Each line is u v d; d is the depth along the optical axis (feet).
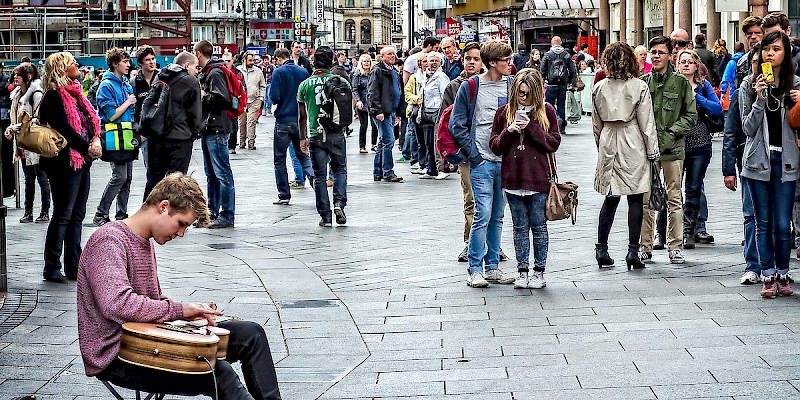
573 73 91.56
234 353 18.61
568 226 43.19
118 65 44.80
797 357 24.07
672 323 27.55
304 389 22.99
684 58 36.70
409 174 65.57
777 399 21.18
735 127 31.68
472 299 31.24
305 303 31.22
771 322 27.37
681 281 32.68
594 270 34.81
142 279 18.10
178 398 21.98
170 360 17.15
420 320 28.91
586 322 27.99
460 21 196.95
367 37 520.01
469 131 32.60
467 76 35.94
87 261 17.76
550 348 25.59
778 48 29.63
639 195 34.47
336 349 26.22
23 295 31.60
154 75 47.09
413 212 49.16
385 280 34.32
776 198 30.04
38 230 45.32
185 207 18.10
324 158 45.60
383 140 61.67
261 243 41.78
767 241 30.12
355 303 31.17
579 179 59.16
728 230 41.50
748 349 24.85
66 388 22.68
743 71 39.86
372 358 25.36
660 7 143.64
